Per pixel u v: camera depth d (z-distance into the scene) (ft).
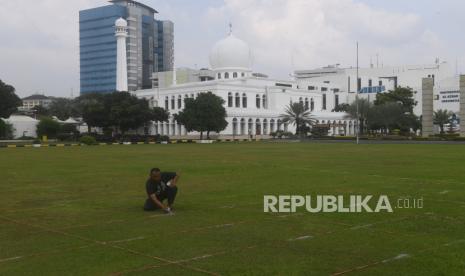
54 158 139.74
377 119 369.30
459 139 256.11
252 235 39.34
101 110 327.47
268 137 365.81
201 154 155.94
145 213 49.60
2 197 61.72
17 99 325.62
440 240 37.52
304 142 279.49
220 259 32.63
